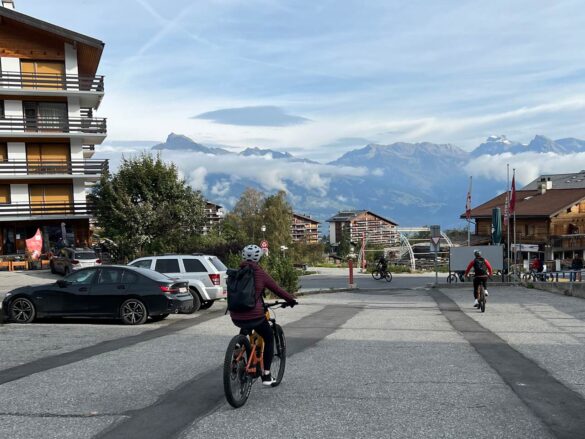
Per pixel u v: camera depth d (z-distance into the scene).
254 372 6.70
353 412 6.15
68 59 41.47
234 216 99.75
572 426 5.65
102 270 14.85
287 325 14.24
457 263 35.81
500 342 11.13
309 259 89.38
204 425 5.71
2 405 6.55
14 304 14.76
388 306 20.59
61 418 6.00
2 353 10.25
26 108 41.41
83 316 14.57
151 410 6.28
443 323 14.61
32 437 5.39
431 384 7.45
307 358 9.41
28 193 41.66
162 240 37.78
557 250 61.47
